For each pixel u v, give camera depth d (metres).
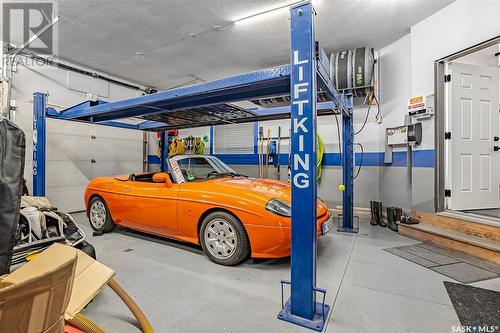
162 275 2.30
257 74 2.02
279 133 5.93
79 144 5.54
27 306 0.68
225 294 1.97
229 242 2.46
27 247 1.65
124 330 1.55
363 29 4.11
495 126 3.75
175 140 7.06
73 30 4.17
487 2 3.02
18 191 1.15
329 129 5.39
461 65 3.59
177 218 2.79
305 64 1.63
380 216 4.20
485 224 2.87
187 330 1.55
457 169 3.55
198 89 2.39
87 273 1.30
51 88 5.20
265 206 2.31
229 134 6.65
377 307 1.77
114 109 3.11
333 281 2.17
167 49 4.89
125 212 3.28
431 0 3.36
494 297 1.90
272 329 1.55
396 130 4.27
